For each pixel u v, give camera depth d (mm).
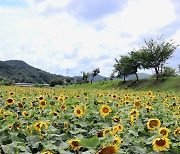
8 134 5000
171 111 9172
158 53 70625
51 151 4113
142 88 69250
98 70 97000
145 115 7707
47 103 9516
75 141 4273
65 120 6406
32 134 5141
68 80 111375
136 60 75312
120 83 78562
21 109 8398
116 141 4090
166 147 4215
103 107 6848
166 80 68625
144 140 4660
